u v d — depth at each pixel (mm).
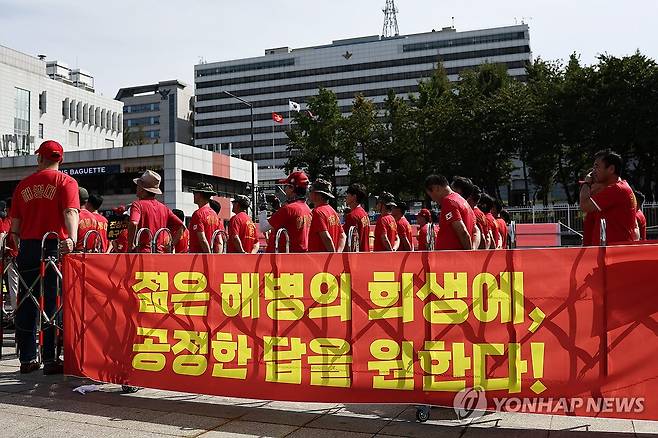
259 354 4660
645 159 37094
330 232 6578
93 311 5340
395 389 4301
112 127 89125
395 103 44906
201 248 7660
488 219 9648
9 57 70250
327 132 43500
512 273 4074
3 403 5000
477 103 39312
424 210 10344
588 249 3928
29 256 5945
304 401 4508
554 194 64250
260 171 105250
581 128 35344
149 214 6492
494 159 39000
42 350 5906
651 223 27703
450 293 4195
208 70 129375
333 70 120250
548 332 3992
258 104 125125
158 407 4859
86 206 8312
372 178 43250
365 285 4383
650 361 3797
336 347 4445
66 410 4789
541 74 43219
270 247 6812
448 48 113250
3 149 65875
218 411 4734
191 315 4914
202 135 128625
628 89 33500
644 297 3814
